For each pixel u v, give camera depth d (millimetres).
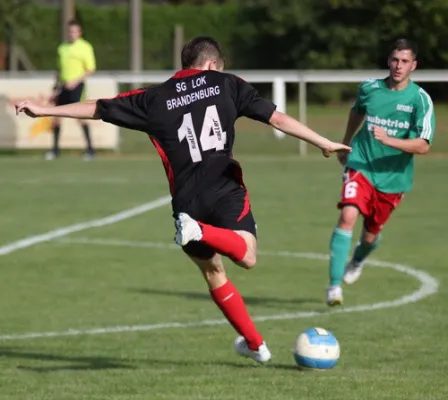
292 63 119938
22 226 39156
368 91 25578
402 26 91750
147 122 17734
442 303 25797
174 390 17234
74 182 53406
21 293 27188
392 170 25547
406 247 34625
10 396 16906
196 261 18016
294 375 18328
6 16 103250
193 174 17688
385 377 18125
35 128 65375
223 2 142375
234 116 17734
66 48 59625
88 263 31828
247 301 26297
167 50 123938
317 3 114812
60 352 20609
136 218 41438
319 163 63219
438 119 78812
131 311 24969
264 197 47500
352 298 26562
